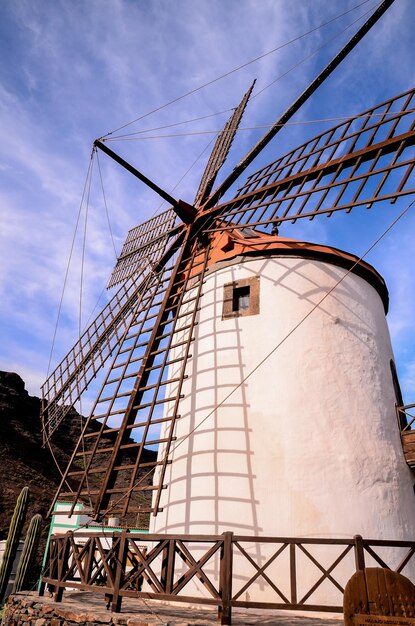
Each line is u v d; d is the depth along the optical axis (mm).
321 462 8008
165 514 8719
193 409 9359
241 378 9117
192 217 11859
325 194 7914
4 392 47906
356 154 7664
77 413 50656
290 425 8383
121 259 15031
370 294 10398
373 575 4293
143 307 11211
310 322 9328
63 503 19828
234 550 7664
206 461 8625
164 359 8969
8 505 31312
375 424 8625
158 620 5500
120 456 8336
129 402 8930
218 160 13094
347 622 4199
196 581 7758
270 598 7137
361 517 7633
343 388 8750
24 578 13320
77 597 8031
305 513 7625
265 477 8062
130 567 13242
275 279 9891
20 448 40844
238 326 9719
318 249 10047
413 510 8352
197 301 9477
